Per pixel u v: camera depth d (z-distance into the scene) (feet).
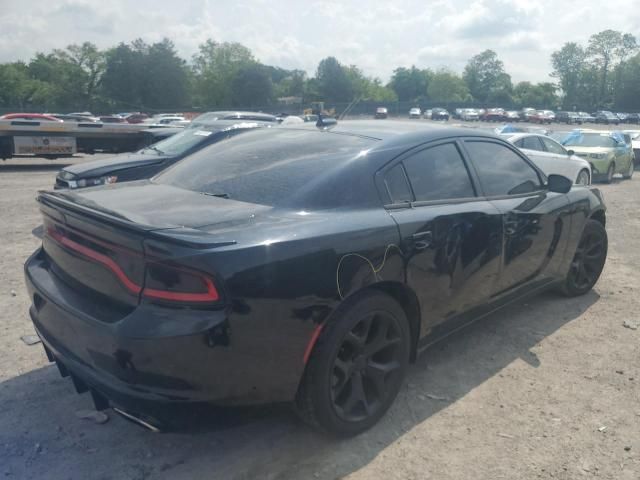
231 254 7.92
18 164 55.62
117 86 318.04
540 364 12.80
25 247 21.83
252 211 9.36
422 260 10.51
